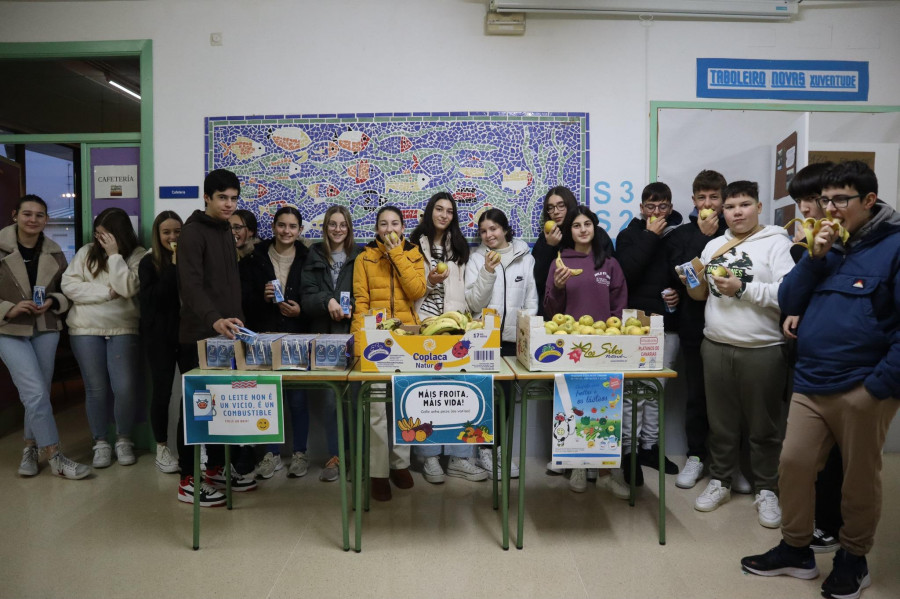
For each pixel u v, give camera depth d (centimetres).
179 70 352
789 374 316
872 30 358
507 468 233
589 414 228
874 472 193
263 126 353
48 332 328
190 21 351
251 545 237
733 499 289
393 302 298
